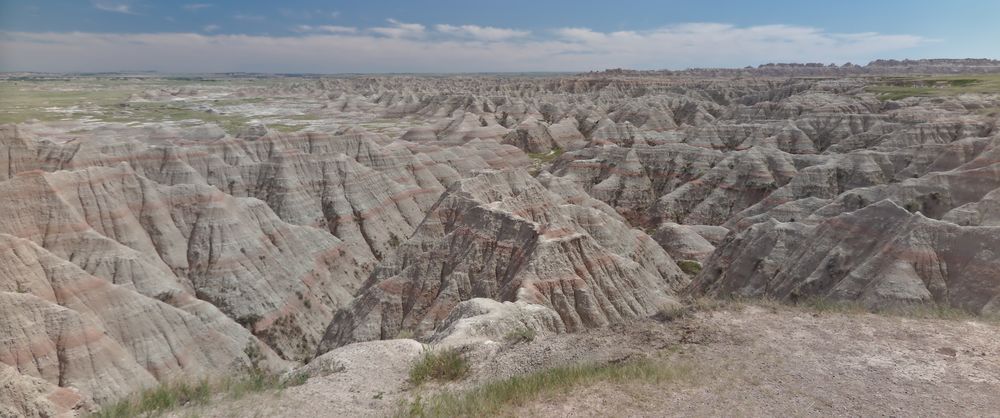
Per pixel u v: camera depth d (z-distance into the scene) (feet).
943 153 234.38
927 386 50.55
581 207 205.57
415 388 58.44
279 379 63.36
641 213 311.68
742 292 155.63
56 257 140.15
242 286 183.21
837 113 388.37
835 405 47.65
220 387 59.26
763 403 48.24
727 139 378.53
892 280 120.16
